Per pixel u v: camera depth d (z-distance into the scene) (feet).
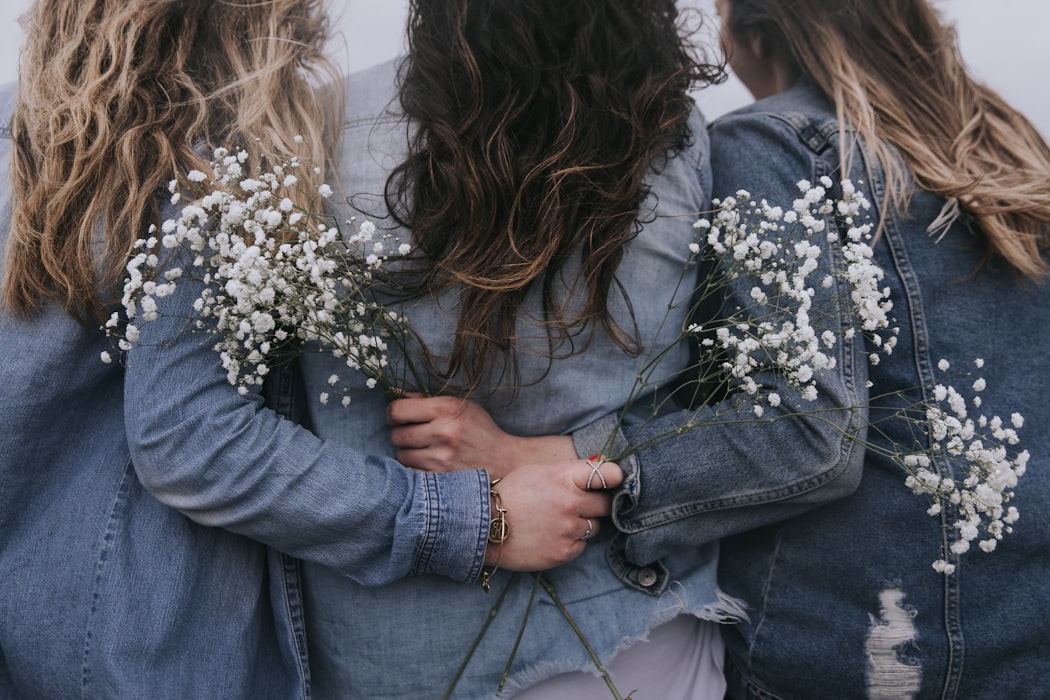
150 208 3.43
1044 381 4.09
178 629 3.58
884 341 4.06
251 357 3.35
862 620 4.04
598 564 4.04
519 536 3.71
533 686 3.99
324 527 3.47
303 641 3.88
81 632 3.46
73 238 3.40
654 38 3.74
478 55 3.51
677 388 4.27
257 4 3.73
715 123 4.45
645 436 3.93
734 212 3.62
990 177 4.13
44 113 3.51
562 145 3.53
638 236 3.89
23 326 3.48
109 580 3.50
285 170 3.50
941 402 3.99
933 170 4.05
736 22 4.71
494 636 3.89
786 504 4.00
